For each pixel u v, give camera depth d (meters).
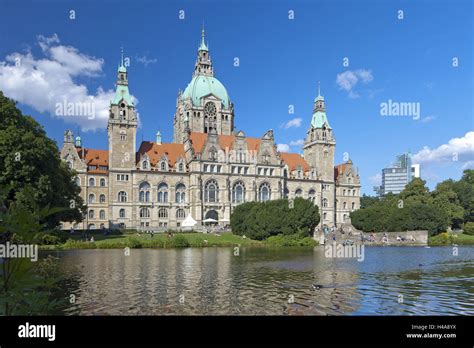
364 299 30.28
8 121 67.69
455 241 110.12
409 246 100.38
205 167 142.25
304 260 57.84
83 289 33.47
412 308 27.50
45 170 70.12
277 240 96.19
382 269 47.62
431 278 40.53
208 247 87.75
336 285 36.19
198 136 152.88
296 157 173.88
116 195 135.88
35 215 8.51
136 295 31.25
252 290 33.62
